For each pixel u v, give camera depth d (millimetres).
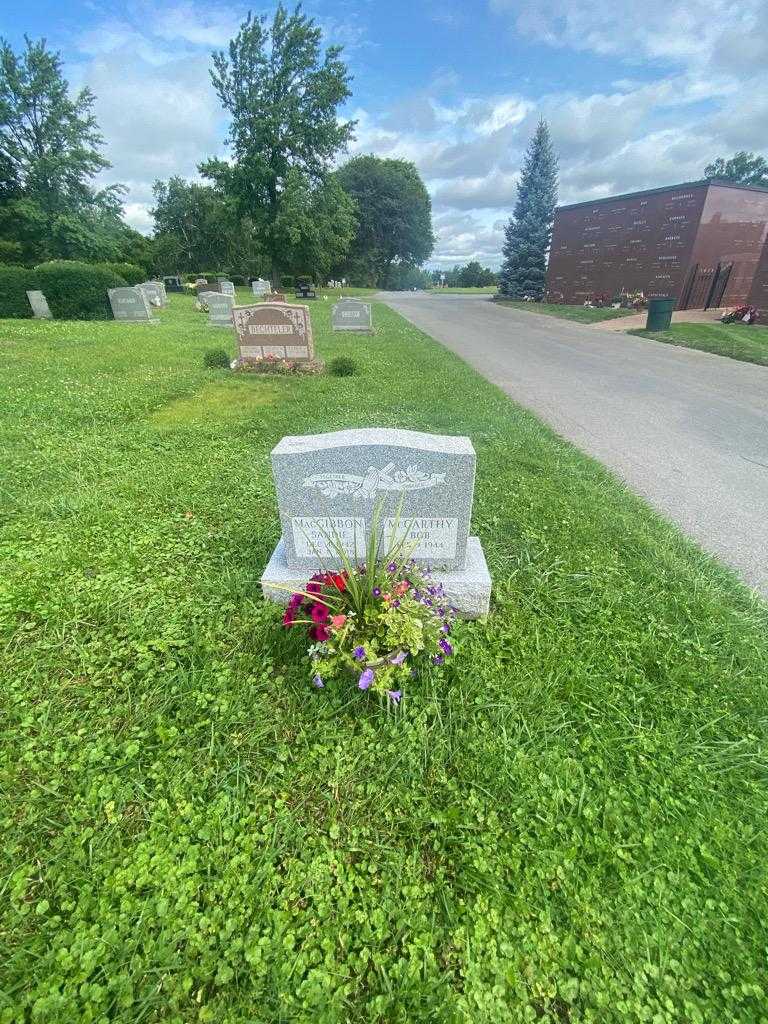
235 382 9562
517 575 3578
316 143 38156
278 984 1562
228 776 2182
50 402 7551
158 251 59406
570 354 14031
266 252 42906
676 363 12570
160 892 1772
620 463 5922
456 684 2650
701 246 21969
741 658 2871
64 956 1610
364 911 1754
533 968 1622
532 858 1915
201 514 4367
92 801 2051
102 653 2789
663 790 2146
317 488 3049
